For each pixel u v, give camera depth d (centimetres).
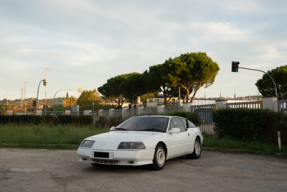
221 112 1300
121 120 2142
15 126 1939
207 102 4522
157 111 2028
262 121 1130
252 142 1122
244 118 1186
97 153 630
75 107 3644
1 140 1237
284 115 1073
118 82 5988
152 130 748
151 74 4756
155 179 576
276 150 966
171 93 5000
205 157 912
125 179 571
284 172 664
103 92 6288
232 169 699
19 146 1147
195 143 880
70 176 596
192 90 5044
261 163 794
